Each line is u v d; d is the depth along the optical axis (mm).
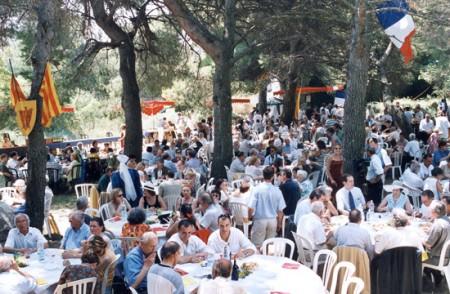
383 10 11820
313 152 15258
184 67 20828
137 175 11422
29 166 10102
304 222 8156
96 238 6473
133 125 18516
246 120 32156
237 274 6145
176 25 19188
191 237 7137
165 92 37344
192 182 12328
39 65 10000
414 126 24828
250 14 17516
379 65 20750
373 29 13891
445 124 22219
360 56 12055
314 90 30391
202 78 30234
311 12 15008
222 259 5316
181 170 14453
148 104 29688
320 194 9195
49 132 27578
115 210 10109
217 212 8602
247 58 26750
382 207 10180
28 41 16062
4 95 23859
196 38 15383
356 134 12164
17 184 12141
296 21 15656
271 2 16328
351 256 7207
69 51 18891
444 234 7938
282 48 20328
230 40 15453
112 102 35219
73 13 14250
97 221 7410
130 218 8078
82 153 19625
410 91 40375
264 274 6320
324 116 29359
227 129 15594
